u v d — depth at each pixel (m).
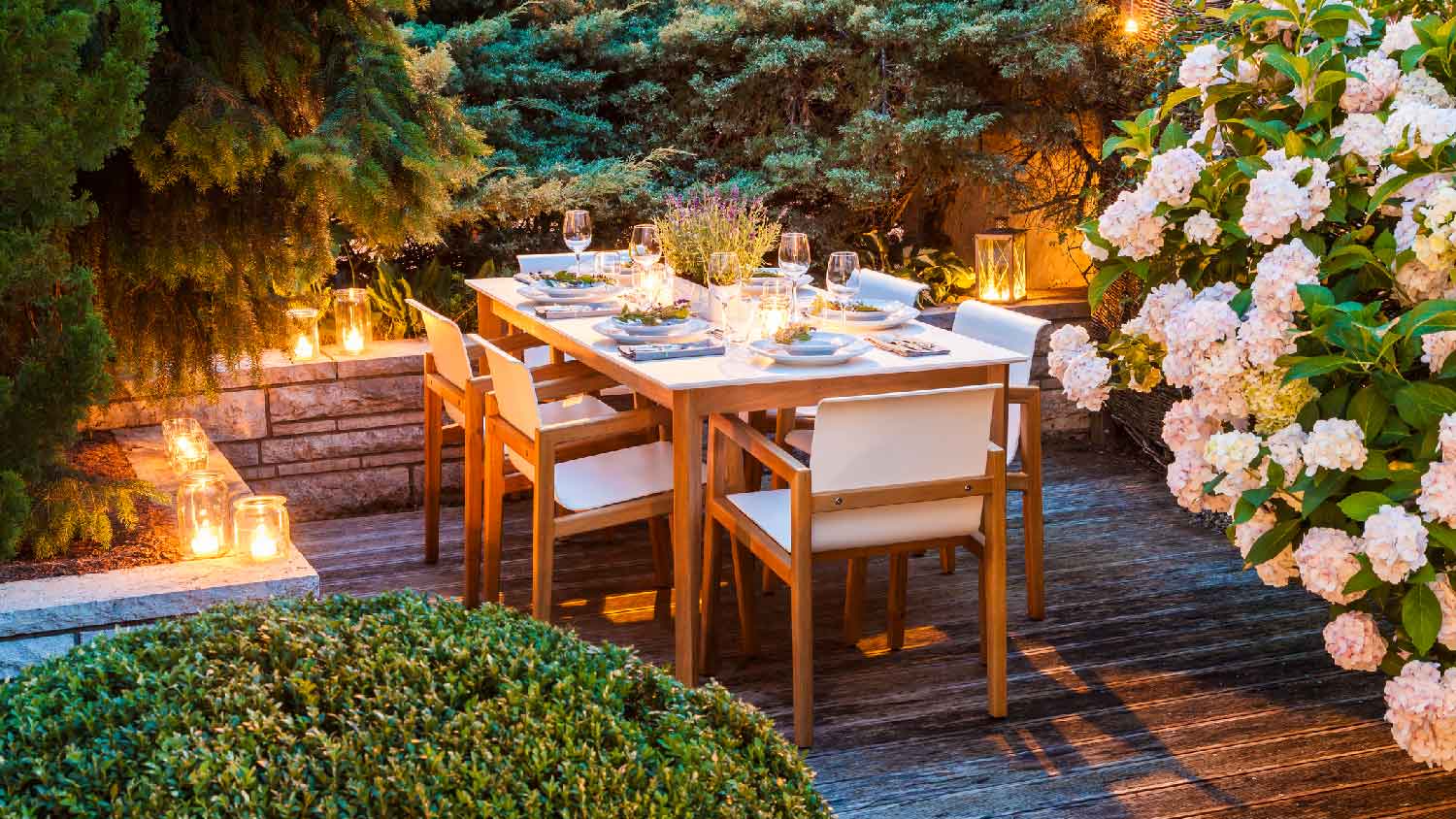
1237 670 4.06
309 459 5.63
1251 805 3.27
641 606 4.65
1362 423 2.20
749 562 4.10
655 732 1.82
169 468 4.55
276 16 4.28
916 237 7.77
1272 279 2.31
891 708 3.80
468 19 7.64
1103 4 6.98
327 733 1.74
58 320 3.43
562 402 5.04
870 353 4.01
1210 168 2.57
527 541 5.35
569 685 1.82
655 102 7.49
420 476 5.83
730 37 7.24
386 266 6.35
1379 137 2.35
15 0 3.01
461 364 4.62
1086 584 4.82
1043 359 6.76
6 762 1.62
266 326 4.56
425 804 1.58
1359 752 3.53
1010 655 4.19
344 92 4.19
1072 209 7.04
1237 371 2.39
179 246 4.11
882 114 6.99
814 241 7.23
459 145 4.56
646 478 4.13
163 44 4.07
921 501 3.57
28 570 3.48
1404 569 2.11
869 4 7.09
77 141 3.21
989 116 6.80
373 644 1.91
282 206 4.36
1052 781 3.38
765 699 3.86
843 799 3.30
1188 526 5.48
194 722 1.69
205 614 2.03
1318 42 2.68
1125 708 3.80
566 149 7.27
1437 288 2.30
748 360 3.92
